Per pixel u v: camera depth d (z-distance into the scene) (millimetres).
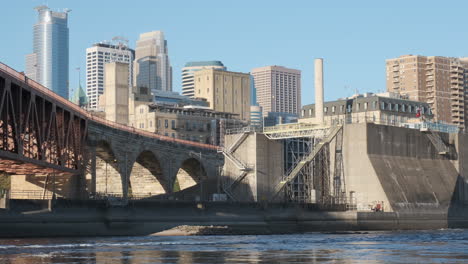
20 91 112125
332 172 185250
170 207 145375
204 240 121750
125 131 185250
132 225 137750
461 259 85812
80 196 159375
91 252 91562
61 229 126500
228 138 191375
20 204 121938
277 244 112188
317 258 86062
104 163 191250
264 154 185500
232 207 154875
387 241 123188
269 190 185000
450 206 195750
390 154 187875
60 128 139625
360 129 182750
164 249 98062
